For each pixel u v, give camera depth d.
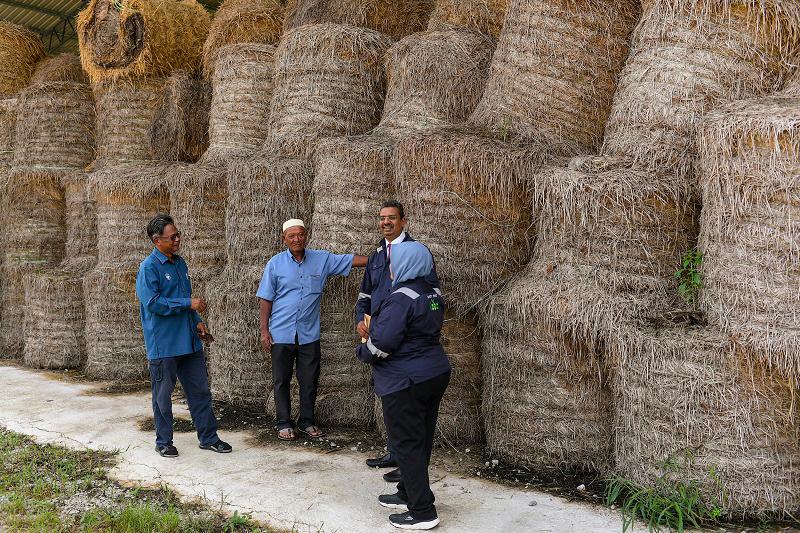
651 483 3.46
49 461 4.30
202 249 6.25
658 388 3.43
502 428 4.21
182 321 4.44
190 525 3.34
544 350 3.98
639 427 3.53
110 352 6.75
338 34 5.78
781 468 3.29
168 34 7.23
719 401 3.30
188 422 5.25
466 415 4.54
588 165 3.97
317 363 4.88
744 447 3.28
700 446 3.33
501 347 4.20
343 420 5.09
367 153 4.95
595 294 3.78
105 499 3.69
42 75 8.54
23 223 7.82
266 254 5.61
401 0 6.30
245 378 5.64
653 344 3.45
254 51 6.48
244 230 5.65
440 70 5.10
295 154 5.75
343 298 5.11
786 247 3.22
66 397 6.04
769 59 3.81
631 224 3.80
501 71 4.76
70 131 7.98
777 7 3.74
